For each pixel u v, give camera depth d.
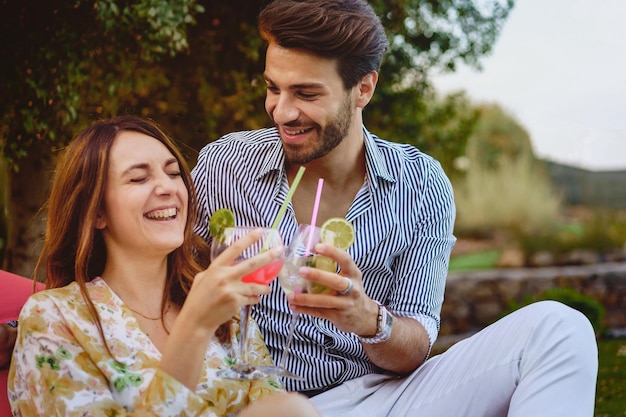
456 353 2.64
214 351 2.47
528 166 11.34
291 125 2.67
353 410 2.68
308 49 2.60
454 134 7.07
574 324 2.44
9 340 2.47
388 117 6.14
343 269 2.36
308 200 2.87
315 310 2.42
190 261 2.56
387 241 2.87
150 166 2.39
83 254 2.36
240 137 2.99
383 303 2.95
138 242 2.38
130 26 4.46
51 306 2.28
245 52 5.27
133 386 2.24
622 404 4.95
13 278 2.87
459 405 2.56
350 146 2.81
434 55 6.24
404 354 2.66
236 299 2.17
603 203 11.37
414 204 2.89
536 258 10.09
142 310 2.45
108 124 2.43
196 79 5.33
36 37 4.46
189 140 5.41
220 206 2.91
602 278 9.04
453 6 6.24
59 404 2.17
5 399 2.41
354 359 2.85
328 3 2.63
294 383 2.79
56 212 2.42
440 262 2.96
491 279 8.90
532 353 2.44
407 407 2.64
